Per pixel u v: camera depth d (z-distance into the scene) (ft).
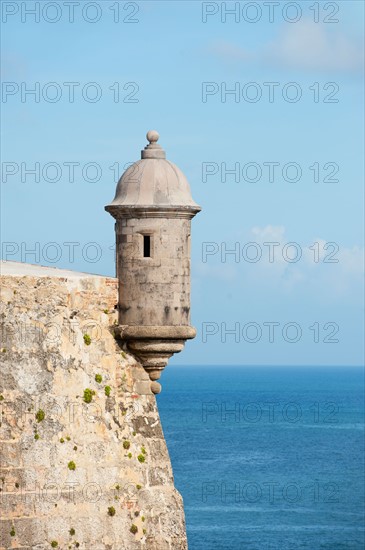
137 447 116.47
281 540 288.71
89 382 114.01
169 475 118.21
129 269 116.57
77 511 111.04
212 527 301.22
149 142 119.44
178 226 116.88
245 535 292.20
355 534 295.89
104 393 114.83
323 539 290.35
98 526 112.16
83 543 111.04
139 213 116.16
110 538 112.88
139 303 116.37
